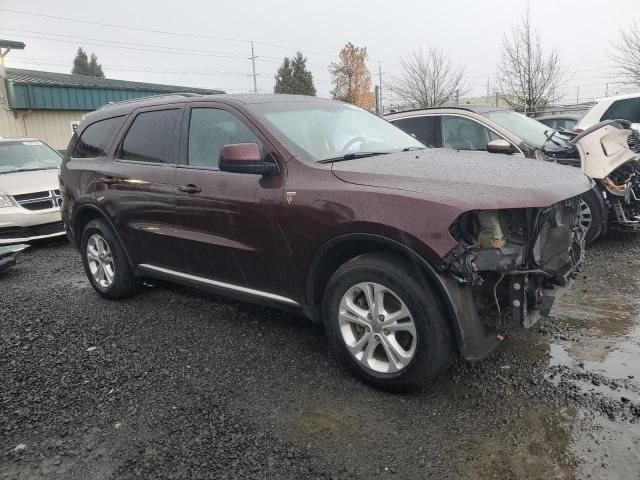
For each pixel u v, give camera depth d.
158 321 4.58
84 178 5.15
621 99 8.52
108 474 2.57
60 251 7.96
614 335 3.94
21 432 2.95
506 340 3.89
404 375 3.09
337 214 3.20
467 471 2.50
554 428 2.79
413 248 2.92
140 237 4.63
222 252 3.93
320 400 3.17
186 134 4.27
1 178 8.29
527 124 7.52
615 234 7.07
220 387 3.37
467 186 2.98
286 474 2.53
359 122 4.50
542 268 3.09
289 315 4.56
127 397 3.28
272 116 3.90
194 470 2.58
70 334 4.37
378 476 2.50
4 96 19.31
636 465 2.48
